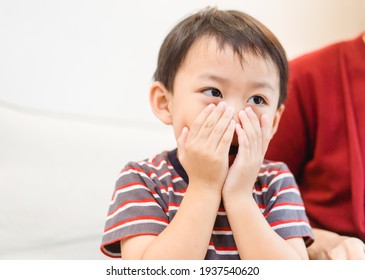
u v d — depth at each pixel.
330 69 0.99
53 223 0.95
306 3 1.57
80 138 1.04
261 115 0.69
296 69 1.01
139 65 1.25
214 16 0.76
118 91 1.21
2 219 0.91
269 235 0.66
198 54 0.68
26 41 1.09
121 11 1.22
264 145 0.69
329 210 0.97
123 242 0.68
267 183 0.77
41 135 0.99
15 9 1.08
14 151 0.95
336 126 0.96
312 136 1.00
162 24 1.29
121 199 0.71
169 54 0.74
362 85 0.97
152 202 0.70
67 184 0.99
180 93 0.69
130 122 1.17
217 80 0.66
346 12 1.66
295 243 0.70
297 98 0.99
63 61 1.13
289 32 1.53
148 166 0.75
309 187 1.02
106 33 1.20
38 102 1.10
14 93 1.07
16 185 0.93
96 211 1.00
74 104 1.15
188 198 0.66
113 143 1.08
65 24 1.14
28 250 0.93
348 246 0.83
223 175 0.66
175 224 0.64
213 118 0.65
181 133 0.69
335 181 0.95
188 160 0.66
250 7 1.44
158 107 0.76
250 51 0.67
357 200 0.91
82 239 0.99
